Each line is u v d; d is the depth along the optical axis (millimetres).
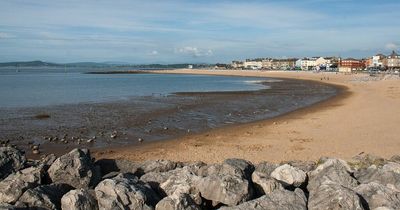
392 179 9766
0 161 10266
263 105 44969
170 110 38625
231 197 8539
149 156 20109
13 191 8719
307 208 8352
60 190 9227
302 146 22172
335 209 7961
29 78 125562
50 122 30797
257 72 196250
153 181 9961
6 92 62031
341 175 9828
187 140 24594
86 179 9680
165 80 121188
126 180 9102
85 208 8312
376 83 82750
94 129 28031
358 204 7949
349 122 30594
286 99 53000
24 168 10539
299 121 31953
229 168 9961
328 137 24766
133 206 8352
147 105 42906
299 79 123750
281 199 8438
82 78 131250
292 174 10023
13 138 24750
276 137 24969
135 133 26875
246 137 25156
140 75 180375
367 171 10758
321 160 12336
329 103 47188
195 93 62250
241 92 65562
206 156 19953
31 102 46000
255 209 8094
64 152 21438
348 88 75125
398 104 42125
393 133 25766
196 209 8273
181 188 9133
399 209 8094
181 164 11914
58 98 51531
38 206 8328
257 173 9891
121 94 59250
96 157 19938
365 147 21797
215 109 40188
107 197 8375
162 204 8211
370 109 38469
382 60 194625
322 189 8648
